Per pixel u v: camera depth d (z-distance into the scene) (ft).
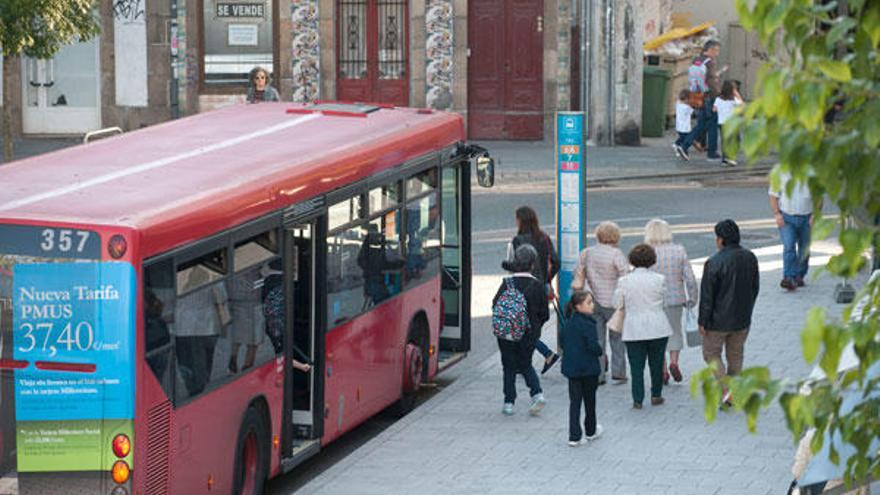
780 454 67.15
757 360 82.64
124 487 49.78
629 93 170.60
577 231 81.20
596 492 61.87
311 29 173.06
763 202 136.77
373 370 72.28
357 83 175.11
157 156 63.31
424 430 72.13
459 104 173.88
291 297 63.00
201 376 54.75
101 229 49.16
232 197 57.00
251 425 59.88
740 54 196.13
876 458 29.04
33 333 49.83
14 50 120.57
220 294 56.24
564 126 80.48
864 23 25.49
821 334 24.85
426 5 172.35
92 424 49.75
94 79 172.76
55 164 60.90
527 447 69.05
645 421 72.74
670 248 77.05
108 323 49.32
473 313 100.32
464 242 84.38
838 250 113.91
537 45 173.88
